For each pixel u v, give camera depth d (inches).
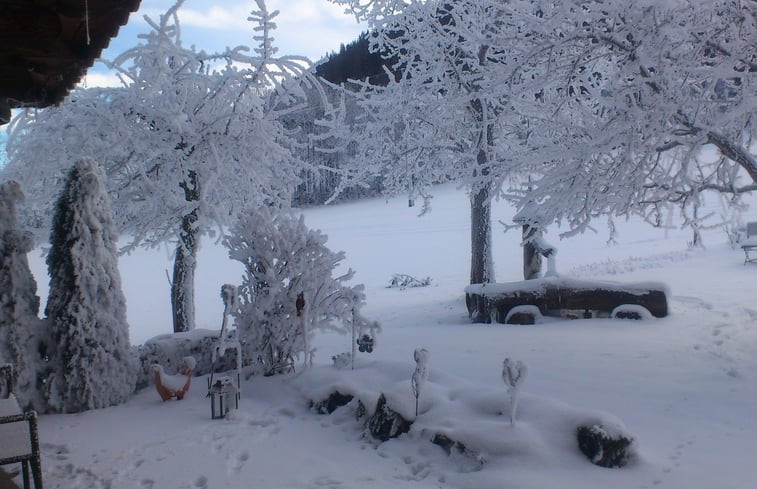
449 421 210.7
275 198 538.6
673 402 254.8
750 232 832.3
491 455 190.7
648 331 411.5
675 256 832.9
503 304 513.3
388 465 200.7
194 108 503.5
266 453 215.0
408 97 637.9
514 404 196.4
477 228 616.1
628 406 250.8
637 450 185.9
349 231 1731.1
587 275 740.0
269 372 311.6
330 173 2684.5
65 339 278.4
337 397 259.4
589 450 185.5
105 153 462.3
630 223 1382.9
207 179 495.2
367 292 884.6
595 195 379.6
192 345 332.5
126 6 140.3
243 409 267.3
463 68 633.0
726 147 356.5
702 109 371.9
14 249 276.5
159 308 890.7
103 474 201.0
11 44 154.8
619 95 350.6
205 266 1326.3
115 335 289.7
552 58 397.7
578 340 394.9
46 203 501.4
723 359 322.0
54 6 136.9
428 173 704.4
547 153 393.4
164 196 475.5
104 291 289.7
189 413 267.6
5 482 172.1
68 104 470.9
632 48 349.1
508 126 657.0
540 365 328.8
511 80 408.8
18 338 269.7
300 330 312.8
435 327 509.4
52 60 168.1
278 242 311.6
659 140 344.2
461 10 594.2
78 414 272.4
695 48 347.6
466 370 321.4
